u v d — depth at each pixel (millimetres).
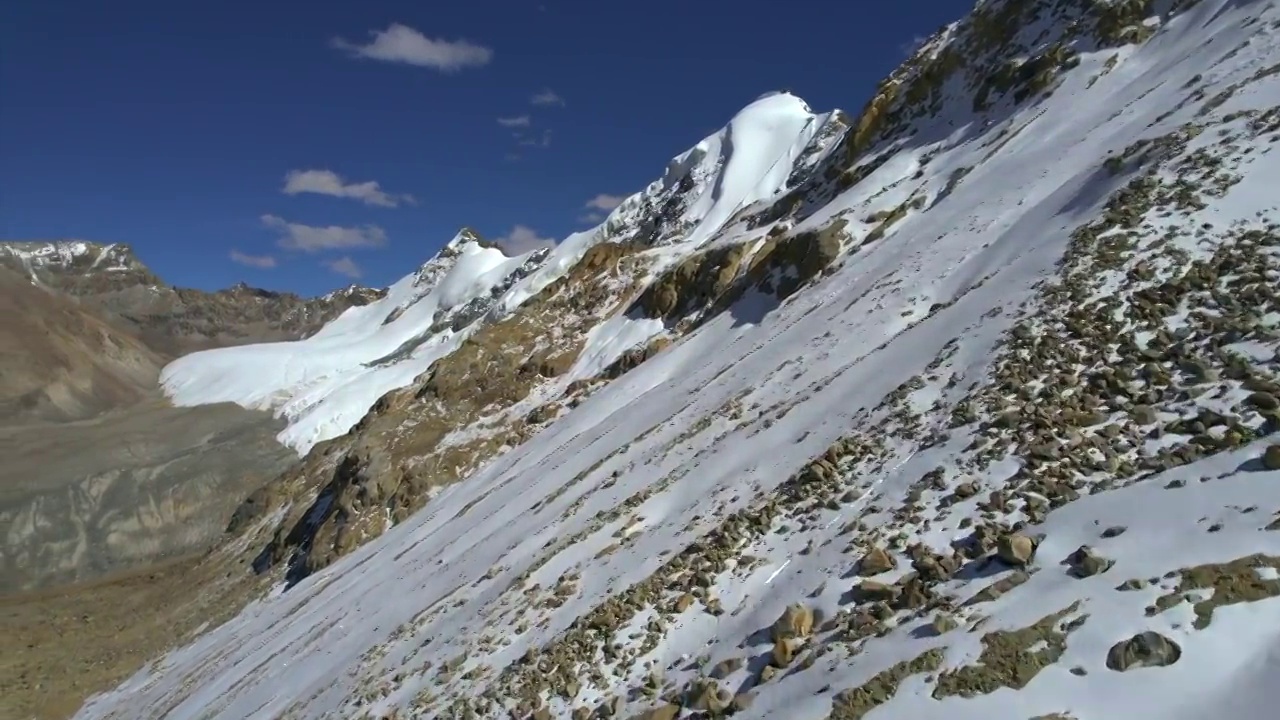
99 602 63844
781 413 17141
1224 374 9594
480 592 17656
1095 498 8461
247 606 45938
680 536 13586
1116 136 20453
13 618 61469
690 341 37000
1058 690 6195
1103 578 7117
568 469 26250
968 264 19516
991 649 6938
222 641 36750
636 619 11508
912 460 11352
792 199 51469
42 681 42750
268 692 21266
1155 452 8844
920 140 40000
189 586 59000
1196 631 6094
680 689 9469
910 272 21609
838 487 11891
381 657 17281
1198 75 20422
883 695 7078
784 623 9102
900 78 48250
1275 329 9922
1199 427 8797
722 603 10789
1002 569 8125
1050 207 18500
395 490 45750
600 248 64938
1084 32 32875
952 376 13141
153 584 66562
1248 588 6250
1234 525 6953
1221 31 23078
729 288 39969
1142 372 10492
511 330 58750
